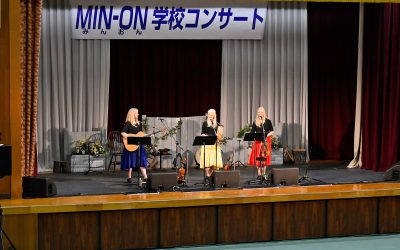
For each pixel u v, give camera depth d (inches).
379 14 456.1
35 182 317.1
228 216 320.5
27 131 402.6
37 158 450.0
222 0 472.7
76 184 386.0
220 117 498.3
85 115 475.2
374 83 460.4
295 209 328.8
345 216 335.3
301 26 505.0
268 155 402.3
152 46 485.4
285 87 506.6
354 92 515.8
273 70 504.1
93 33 463.8
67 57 466.0
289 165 482.6
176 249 311.7
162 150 456.4
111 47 479.5
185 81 493.4
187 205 311.4
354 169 461.1
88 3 459.2
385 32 450.6
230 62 496.4
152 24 467.2
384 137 450.6
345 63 515.5
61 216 298.7
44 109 461.1
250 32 483.5
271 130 407.8
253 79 500.1
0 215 261.9
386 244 320.2
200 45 494.0
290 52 505.4
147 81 486.6
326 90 515.5
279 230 327.3
